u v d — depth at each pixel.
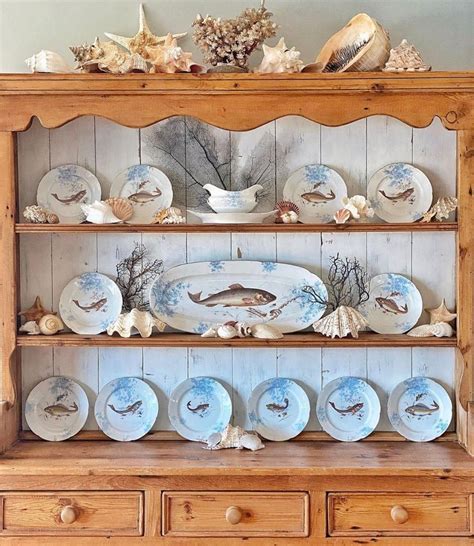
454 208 2.42
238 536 2.25
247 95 2.30
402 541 2.24
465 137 2.34
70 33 2.57
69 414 2.56
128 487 2.26
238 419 2.58
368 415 2.54
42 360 2.58
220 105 2.31
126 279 2.58
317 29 2.56
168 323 2.53
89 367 2.59
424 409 2.54
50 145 2.56
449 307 2.55
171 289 2.55
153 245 2.58
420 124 2.30
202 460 2.30
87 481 2.26
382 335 2.48
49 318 2.46
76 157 2.56
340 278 2.56
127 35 2.57
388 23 2.56
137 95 2.31
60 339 2.38
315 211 2.54
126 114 2.31
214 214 2.40
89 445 2.48
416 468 2.21
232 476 2.25
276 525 2.26
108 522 2.26
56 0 2.56
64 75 2.28
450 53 2.56
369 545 2.24
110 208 2.40
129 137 2.56
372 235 2.57
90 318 2.54
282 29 2.56
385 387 2.58
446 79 2.26
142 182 2.55
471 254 2.38
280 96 2.30
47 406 2.55
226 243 2.58
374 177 2.53
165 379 2.59
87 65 2.33
